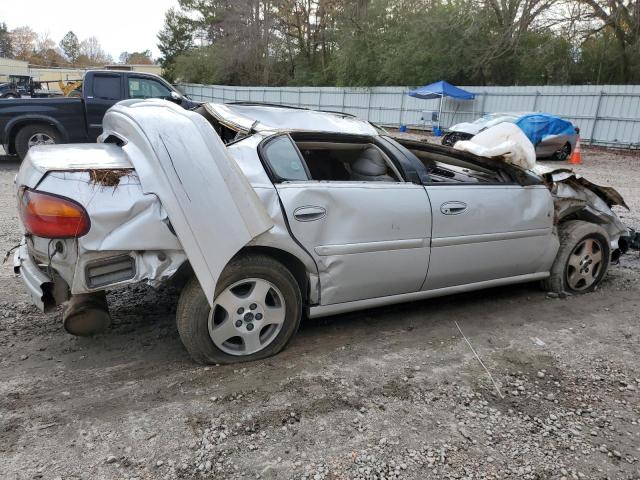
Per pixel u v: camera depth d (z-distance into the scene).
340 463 2.52
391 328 4.02
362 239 3.53
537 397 3.17
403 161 3.86
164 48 58.28
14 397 2.93
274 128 3.63
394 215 3.63
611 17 22.38
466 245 3.99
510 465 2.58
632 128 18.95
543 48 24.12
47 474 2.37
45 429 2.67
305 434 2.72
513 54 25.69
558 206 4.64
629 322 4.33
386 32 31.95
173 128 3.04
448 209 3.87
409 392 3.15
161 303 4.27
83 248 2.83
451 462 2.57
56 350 3.47
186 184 2.94
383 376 3.31
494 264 4.21
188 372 3.24
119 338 3.67
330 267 3.47
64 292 3.01
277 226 3.22
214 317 3.27
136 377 3.17
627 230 5.25
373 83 32.53
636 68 24.00
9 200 7.70
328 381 3.21
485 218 4.06
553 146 15.45
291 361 3.43
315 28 42.22
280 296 3.36
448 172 4.92
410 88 26.58
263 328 3.43
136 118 3.15
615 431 2.88
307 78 42.03
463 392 3.18
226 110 4.07
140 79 10.73
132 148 3.08
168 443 2.61
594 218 5.04
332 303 3.59
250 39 44.06
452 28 27.03
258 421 2.80
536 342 3.90
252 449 2.59
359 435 2.73
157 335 3.72
